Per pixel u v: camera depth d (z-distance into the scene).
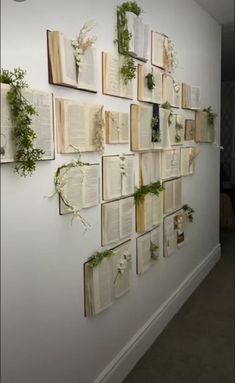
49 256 1.51
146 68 2.20
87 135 1.67
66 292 1.63
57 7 1.48
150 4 2.28
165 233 2.63
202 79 3.33
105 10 1.81
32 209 1.40
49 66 1.45
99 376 1.90
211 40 3.54
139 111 2.11
